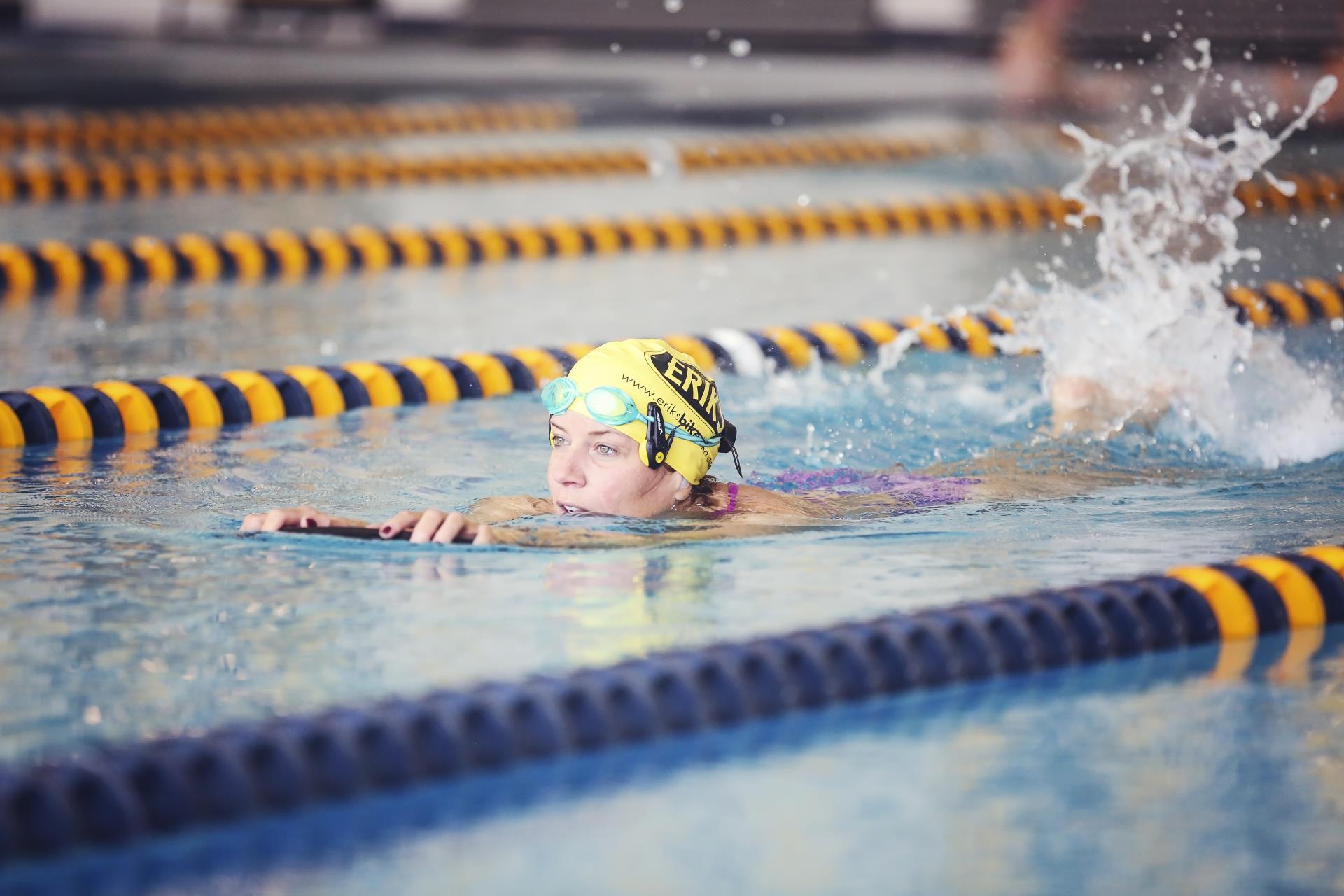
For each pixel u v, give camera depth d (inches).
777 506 199.2
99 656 145.9
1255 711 147.6
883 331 324.5
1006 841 120.1
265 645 148.9
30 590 164.4
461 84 763.4
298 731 129.1
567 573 171.8
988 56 951.0
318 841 119.6
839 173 554.6
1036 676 157.4
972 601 164.7
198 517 193.6
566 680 140.9
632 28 1009.5
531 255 421.7
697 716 142.6
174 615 157.1
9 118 601.9
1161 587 170.1
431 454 232.4
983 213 478.0
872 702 150.0
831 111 698.2
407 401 271.4
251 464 224.2
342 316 337.1
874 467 228.5
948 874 114.5
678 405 190.2
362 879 112.9
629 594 165.0
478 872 114.4
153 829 119.8
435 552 178.7
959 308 343.6
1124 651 162.7
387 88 733.3
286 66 823.1
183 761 123.9
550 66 872.9
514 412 265.3
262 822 122.8
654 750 138.1
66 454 229.1
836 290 371.6
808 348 310.5
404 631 152.9
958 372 295.1
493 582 168.2
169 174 504.7
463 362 284.0
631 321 335.3
